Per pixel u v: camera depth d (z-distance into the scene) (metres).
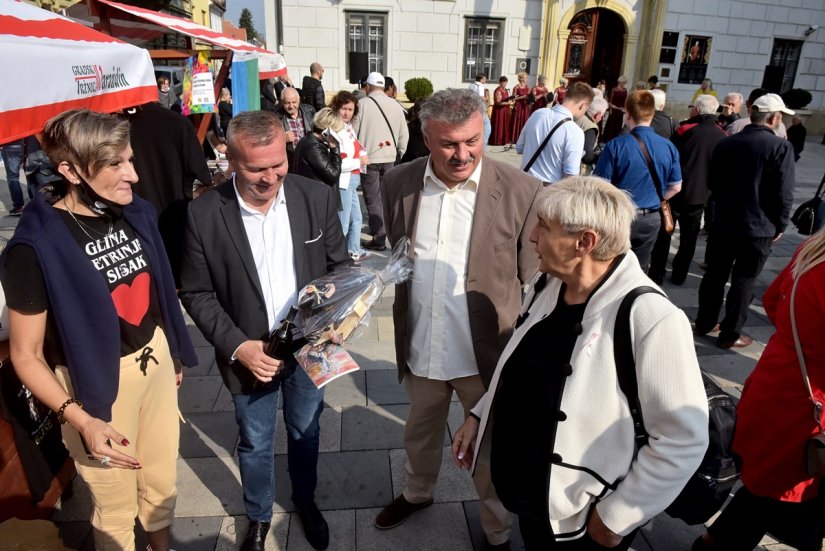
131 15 4.62
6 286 1.55
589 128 5.95
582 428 1.42
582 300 1.47
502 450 1.62
